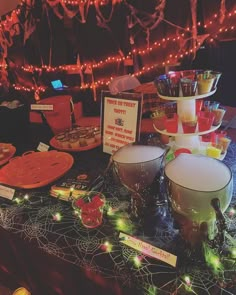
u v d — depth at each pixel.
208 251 0.67
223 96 1.76
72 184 1.05
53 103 1.52
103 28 2.56
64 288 0.86
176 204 0.63
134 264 0.70
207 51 2.04
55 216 0.92
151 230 0.80
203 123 0.93
